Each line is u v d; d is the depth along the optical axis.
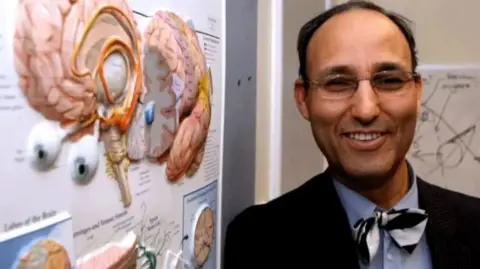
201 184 0.65
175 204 0.56
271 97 1.12
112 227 0.43
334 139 0.69
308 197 0.79
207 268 0.68
